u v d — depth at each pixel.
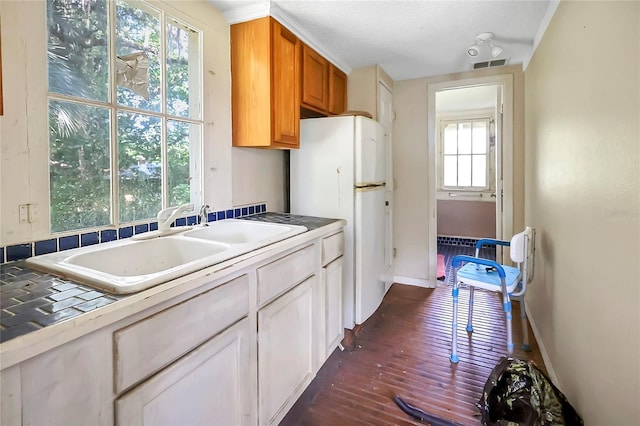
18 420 0.63
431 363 2.05
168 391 0.92
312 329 1.74
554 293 1.84
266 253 1.33
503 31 2.26
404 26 2.18
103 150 1.42
